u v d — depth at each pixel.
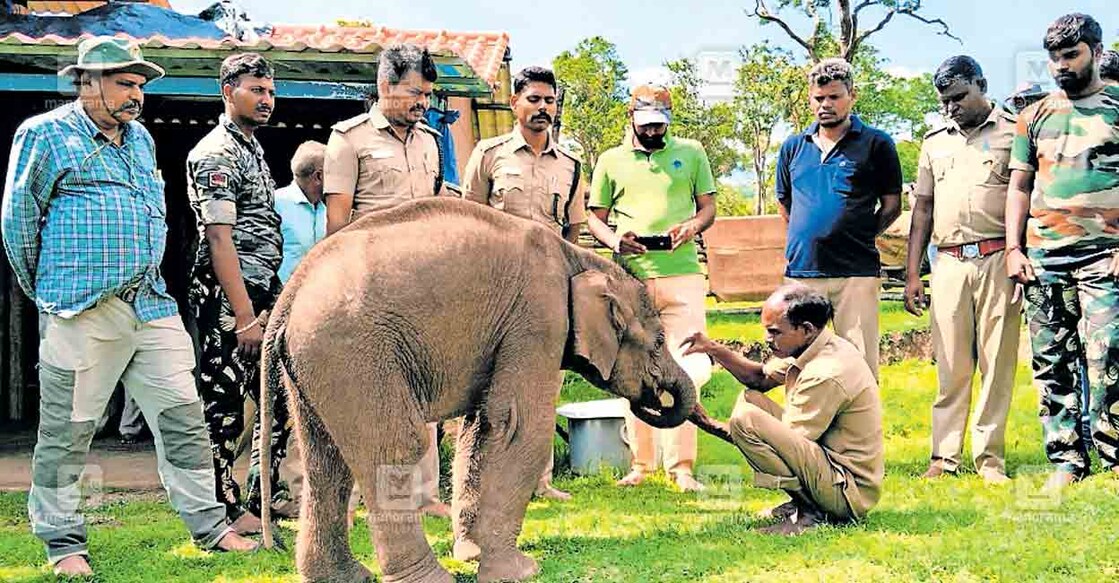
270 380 4.51
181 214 11.45
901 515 5.53
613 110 38.97
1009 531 5.07
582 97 39.12
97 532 5.81
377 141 5.81
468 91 8.74
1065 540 4.86
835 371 5.24
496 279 4.64
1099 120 6.23
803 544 4.95
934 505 5.81
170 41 7.69
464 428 5.27
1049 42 6.25
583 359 4.94
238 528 5.75
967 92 6.59
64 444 5.02
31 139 4.89
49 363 4.98
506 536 4.64
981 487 6.33
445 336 4.52
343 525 4.67
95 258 4.96
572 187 6.68
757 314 15.19
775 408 5.73
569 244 5.07
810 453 5.19
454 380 4.64
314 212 6.75
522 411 4.67
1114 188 6.21
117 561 5.20
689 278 6.94
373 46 7.74
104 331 5.05
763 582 4.39
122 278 5.01
